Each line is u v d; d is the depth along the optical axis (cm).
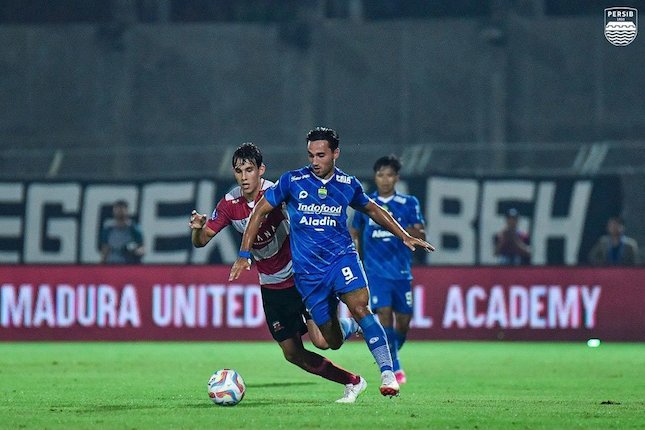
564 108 9762
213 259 7738
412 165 8375
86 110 9956
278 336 3356
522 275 7344
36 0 10456
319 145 3120
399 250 4366
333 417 2914
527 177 7719
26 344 7119
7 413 3067
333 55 9988
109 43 9994
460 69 9862
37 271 7325
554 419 2928
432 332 7344
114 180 7831
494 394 3872
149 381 4388
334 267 3155
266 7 10450
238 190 3312
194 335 7294
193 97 10000
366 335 3150
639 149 8631
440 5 10462
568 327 7319
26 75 9956
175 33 10050
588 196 7706
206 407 3219
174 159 9575
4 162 9512
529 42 9812
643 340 7269
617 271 7312
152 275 7331
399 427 2703
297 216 3158
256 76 9994
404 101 9912
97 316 7312
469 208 7725
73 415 2997
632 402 3519
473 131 9825
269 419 2858
